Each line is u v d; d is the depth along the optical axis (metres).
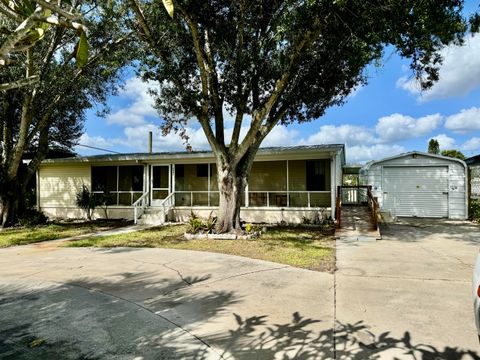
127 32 12.00
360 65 8.60
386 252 7.95
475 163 16.92
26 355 3.22
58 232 12.45
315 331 3.66
